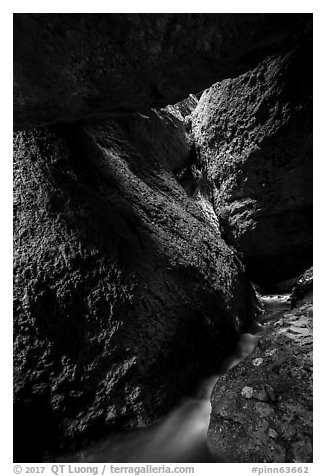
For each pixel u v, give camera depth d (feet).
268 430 6.56
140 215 10.69
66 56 5.35
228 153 13.97
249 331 12.76
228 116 13.69
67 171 8.74
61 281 7.60
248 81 12.41
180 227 12.53
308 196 12.16
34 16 4.85
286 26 5.93
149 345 8.36
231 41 5.67
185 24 5.27
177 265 10.37
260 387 7.45
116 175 10.94
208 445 7.13
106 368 7.65
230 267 13.84
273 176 12.46
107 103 6.53
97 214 8.75
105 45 5.34
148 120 14.56
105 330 7.82
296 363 7.79
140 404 7.72
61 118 6.73
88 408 7.32
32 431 6.81
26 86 5.63
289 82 10.55
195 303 10.21
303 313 9.71
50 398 6.99
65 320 7.45
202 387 9.40
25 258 7.36
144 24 5.17
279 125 11.26
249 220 13.98
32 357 6.97
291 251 14.38
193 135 16.96
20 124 6.66
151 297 8.90
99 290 8.02
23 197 7.73
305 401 6.80
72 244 7.99
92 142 10.73
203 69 6.22
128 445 7.53
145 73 5.96
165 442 7.73
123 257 8.75
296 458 6.03
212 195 16.05
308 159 11.25
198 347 9.74
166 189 14.33
